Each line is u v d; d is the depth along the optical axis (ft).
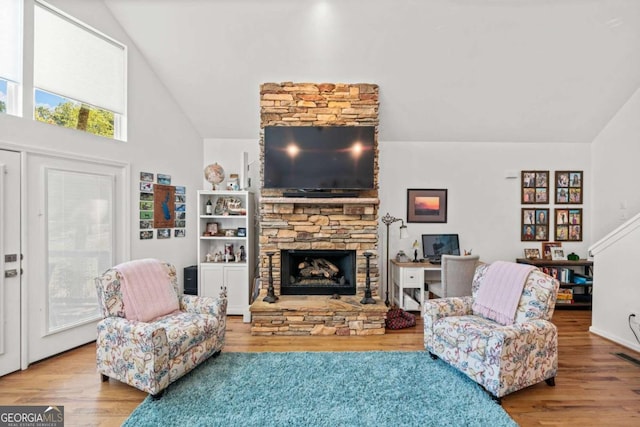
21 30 8.37
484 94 12.64
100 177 10.34
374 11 10.15
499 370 6.82
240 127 14.37
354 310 10.88
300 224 12.08
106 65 10.69
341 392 7.31
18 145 8.23
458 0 9.74
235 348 9.81
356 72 11.91
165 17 10.59
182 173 13.65
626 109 13.24
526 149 15.01
